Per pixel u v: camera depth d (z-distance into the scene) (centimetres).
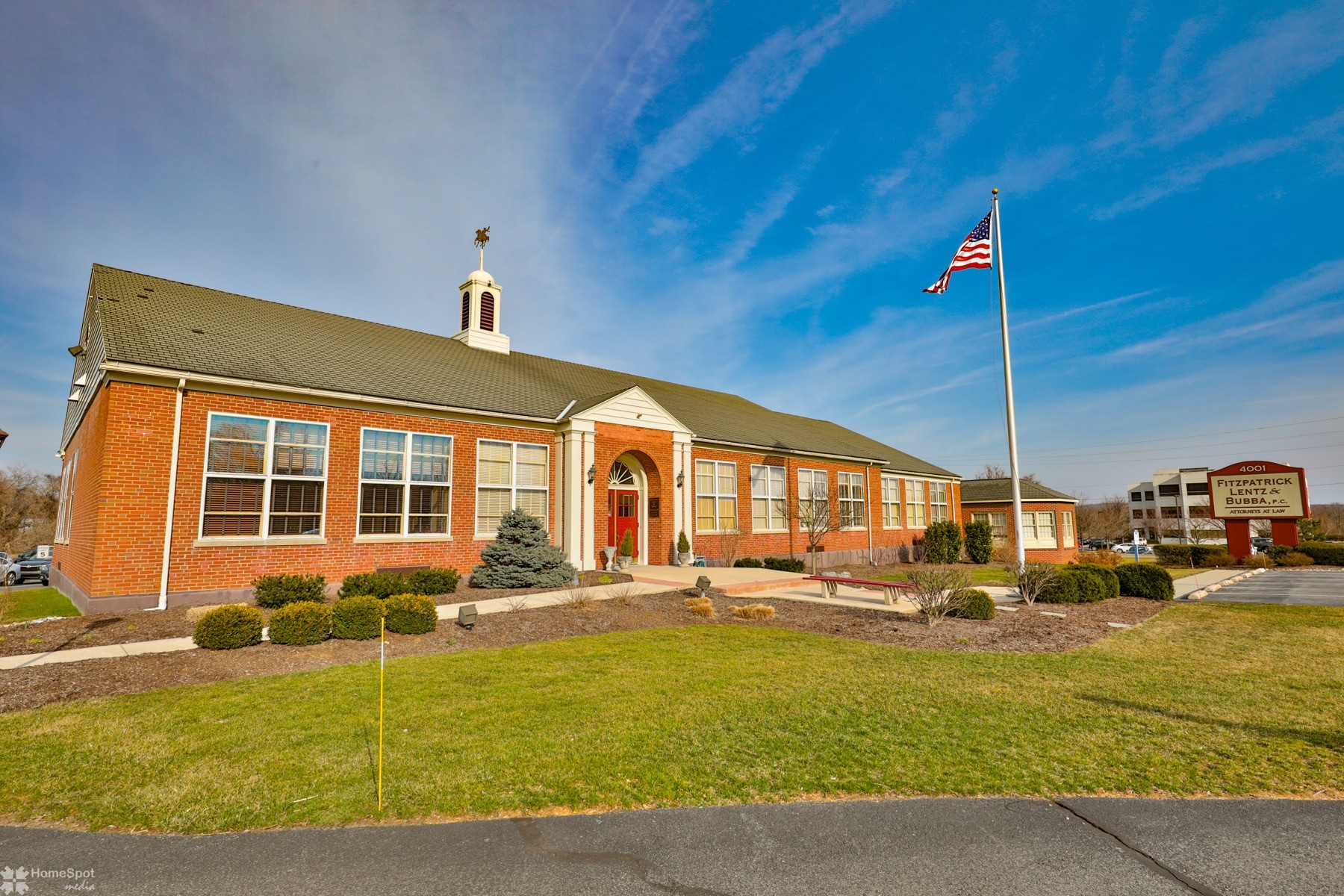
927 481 3616
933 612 1218
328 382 1463
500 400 1806
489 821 441
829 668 874
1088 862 387
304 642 943
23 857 395
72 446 1853
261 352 1474
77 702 693
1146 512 9006
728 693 751
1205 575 2222
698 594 1508
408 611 1024
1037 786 496
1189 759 547
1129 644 1044
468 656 918
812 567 2436
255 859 393
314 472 1428
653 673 844
